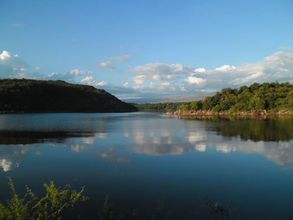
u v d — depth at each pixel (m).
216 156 37.81
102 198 22.02
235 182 26.22
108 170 30.44
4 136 60.88
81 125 93.25
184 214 19.20
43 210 12.20
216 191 23.77
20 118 136.38
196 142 50.69
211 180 26.81
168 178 27.47
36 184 25.77
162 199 21.94
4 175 28.67
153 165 32.66
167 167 31.73
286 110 157.12
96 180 26.84
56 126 89.06
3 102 192.38
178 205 20.78
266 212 19.61
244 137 57.19
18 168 31.44
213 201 21.50
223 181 26.52
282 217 18.83
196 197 22.38
